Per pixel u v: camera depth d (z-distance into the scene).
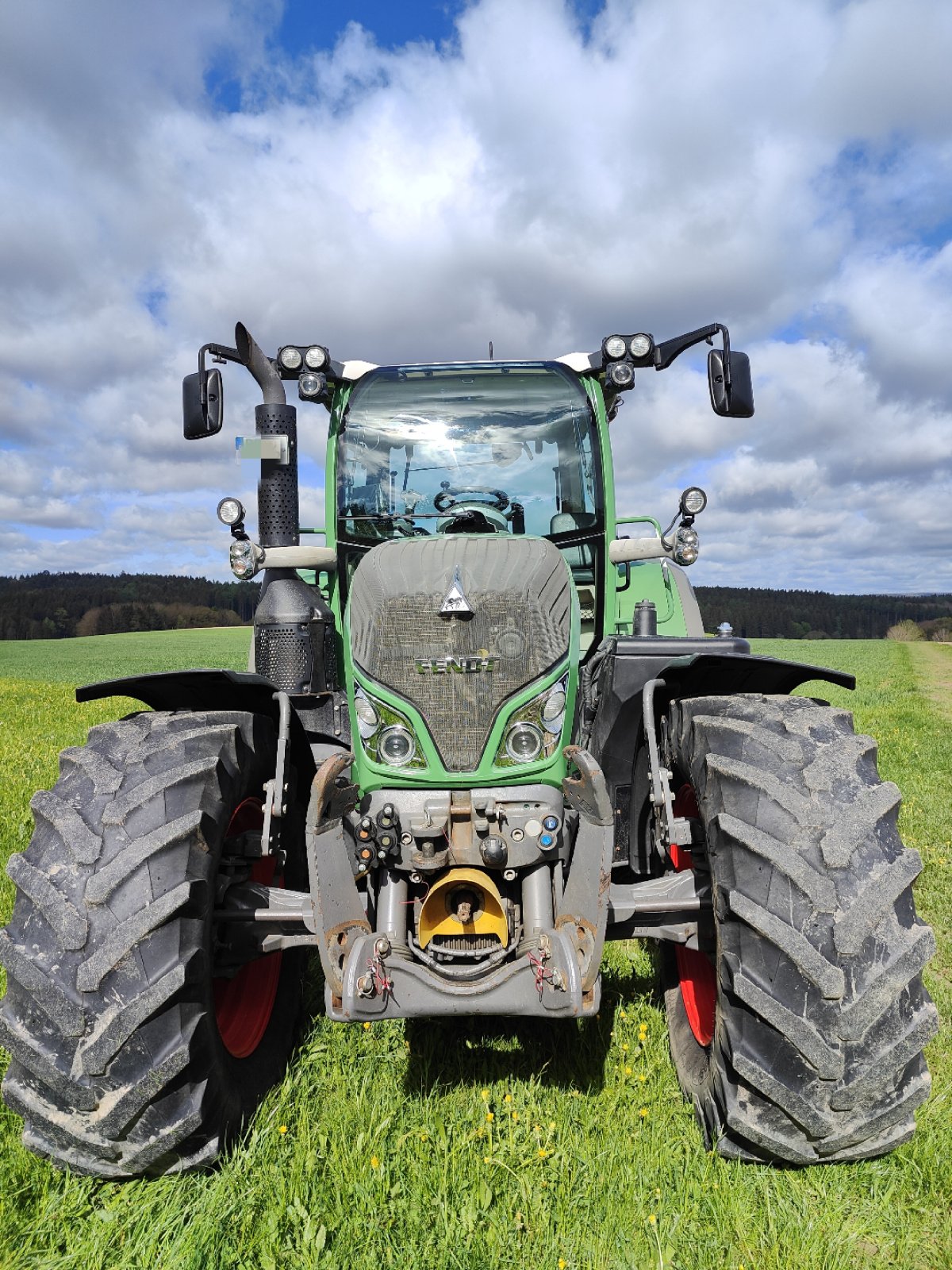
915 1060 2.22
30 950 2.19
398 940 2.49
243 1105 2.54
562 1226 2.13
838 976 2.11
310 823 2.36
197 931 2.28
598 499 3.70
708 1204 2.18
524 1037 3.09
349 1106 2.62
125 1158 2.22
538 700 2.62
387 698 2.62
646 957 3.84
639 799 3.03
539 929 2.46
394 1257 2.02
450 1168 2.32
